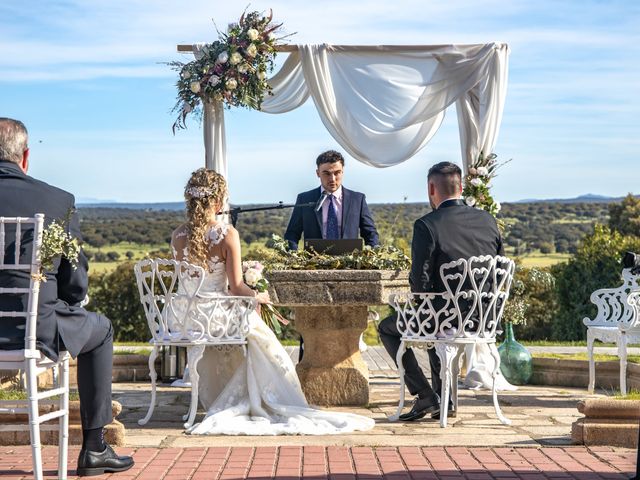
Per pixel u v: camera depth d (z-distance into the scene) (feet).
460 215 20.10
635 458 16.20
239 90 26.45
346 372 22.74
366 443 17.70
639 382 24.80
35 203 14.25
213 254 20.10
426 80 27.50
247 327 19.93
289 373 20.44
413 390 20.76
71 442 17.22
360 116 27.58
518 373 26.99
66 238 13.56
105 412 15.10
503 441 17.92
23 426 14.15
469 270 19.38
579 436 17.46
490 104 27.45
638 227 85.40
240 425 19.02
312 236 26.30
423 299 19.92
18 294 13.78
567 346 34.42
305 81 27.55
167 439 18.20
